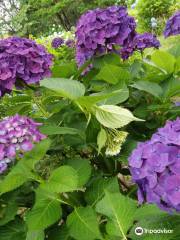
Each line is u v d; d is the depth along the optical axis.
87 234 0.44
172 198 0.37
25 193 0.52
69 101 0.62
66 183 0.44
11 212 0.48
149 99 0.65
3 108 0.81
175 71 0.64
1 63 0.63
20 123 0.48
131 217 0.43
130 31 0.74
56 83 0.50
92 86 0.67
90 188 0.51
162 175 0.39
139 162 0.40
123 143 0.56
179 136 0.40
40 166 0.53
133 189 0.58
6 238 0.49
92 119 0.53
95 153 0.60
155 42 1.00
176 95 0.61
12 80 0.63
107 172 0.60
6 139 0.47
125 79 0.61
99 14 0.73
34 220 0.44
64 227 0.49
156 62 0.63
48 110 0.64
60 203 0.48
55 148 0.57
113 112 0.48
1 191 0.45
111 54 0.72
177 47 0.70
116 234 0.43
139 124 0.63
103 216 0.52
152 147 0.40
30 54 0.65
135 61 0.69
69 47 1.70
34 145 0.47
